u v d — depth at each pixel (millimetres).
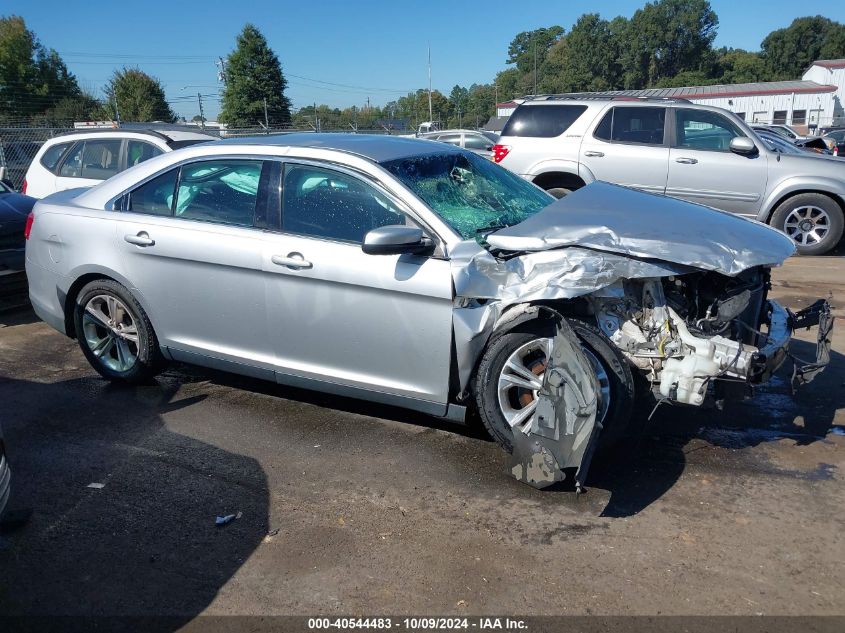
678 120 9320
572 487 3754
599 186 4586
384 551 3256
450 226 3955
